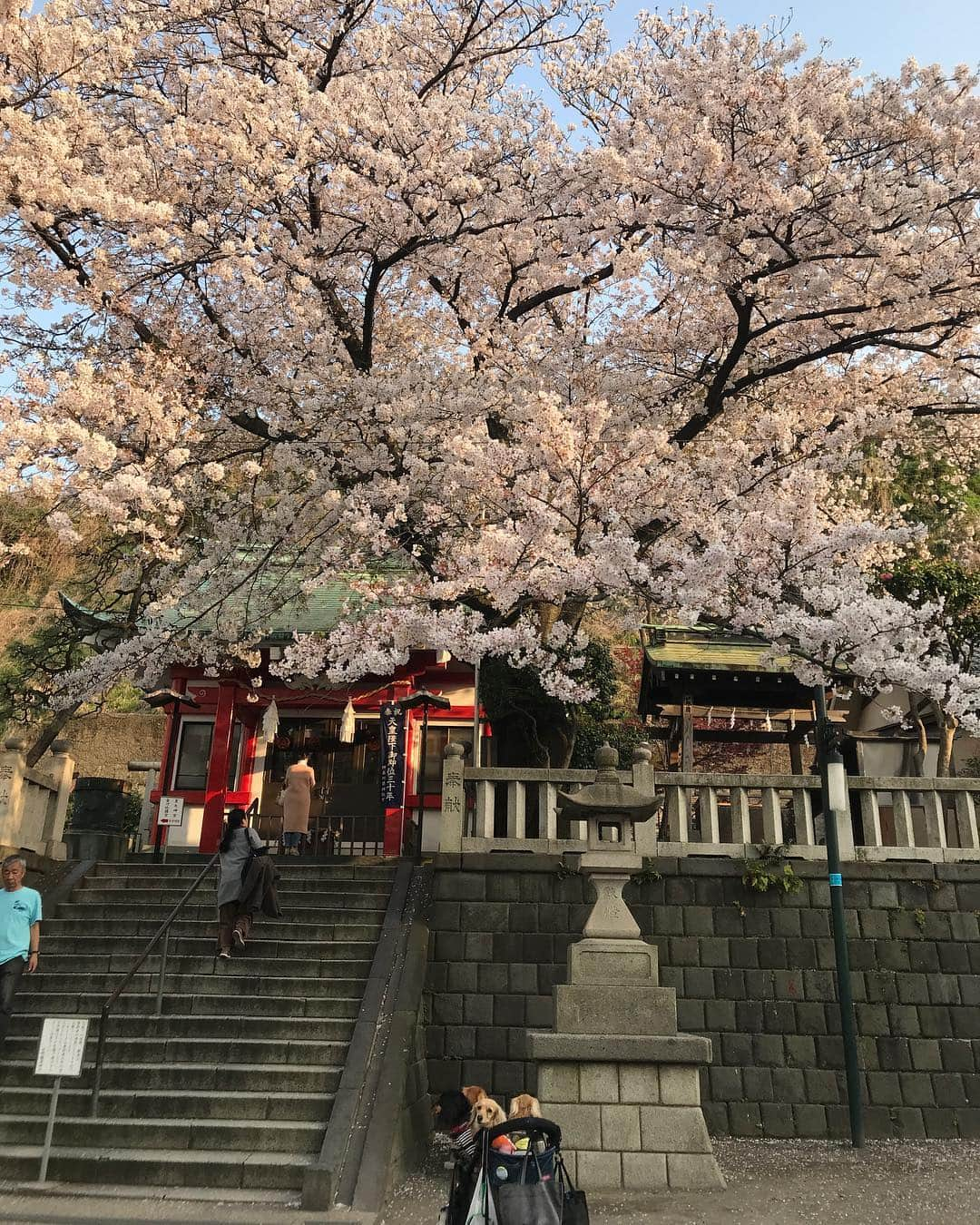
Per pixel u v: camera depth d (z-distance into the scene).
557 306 14.62
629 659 24.19
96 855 13.52
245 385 12.88
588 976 7.57
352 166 12.00
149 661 13.56
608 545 9.23
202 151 11.55
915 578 14.27
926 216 10.38
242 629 14.12
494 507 11.52
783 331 12.64
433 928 9.86
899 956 9.64
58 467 9.92
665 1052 7.21
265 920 10.31
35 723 19.73
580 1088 7.21
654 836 10.18
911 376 13.43
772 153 10.58
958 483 19.25
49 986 9.22
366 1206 6.23
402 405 11.66
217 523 13.51
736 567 9.55
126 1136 7.14
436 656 15.85
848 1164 7.73
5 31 10.36
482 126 12.40
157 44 12.88
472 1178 4.64
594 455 10.34
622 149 11.47
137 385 11.62
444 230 12.29
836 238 11.12
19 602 29.38
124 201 10.54
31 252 12.06
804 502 9.98
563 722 13.68
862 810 10.45
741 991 9.52
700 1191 6.81
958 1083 9.18
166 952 9.04
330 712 16.64
